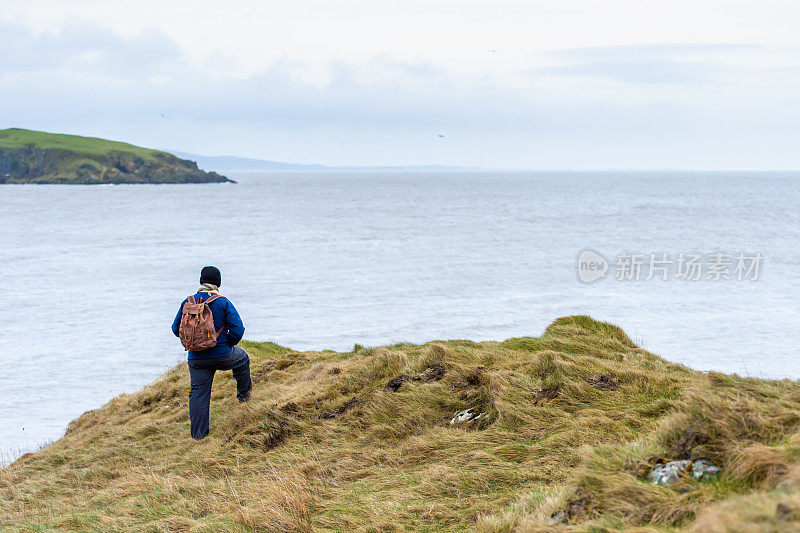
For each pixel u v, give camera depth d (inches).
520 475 231.0
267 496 232.1
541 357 353.4
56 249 3139.8
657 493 155.6
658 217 5032.0
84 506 288.7
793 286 1918.1
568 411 299.9
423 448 281.1
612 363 371.6
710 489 153.5
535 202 7544.3
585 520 157.0
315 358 523.8
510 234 3754.9
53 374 1114.1
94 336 1403.8
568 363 341.1
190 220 4995.1
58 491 328.8
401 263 2556.6
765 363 1111.0
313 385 406.6
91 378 1093.8
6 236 3814.0
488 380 332.5
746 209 5989.2
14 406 943.0
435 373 365.4
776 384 237.6
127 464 356.5
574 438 258.7
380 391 351.3
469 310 1630.2
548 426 281.9
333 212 5920.3
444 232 3912.4
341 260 2659.9
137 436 410.0
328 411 352.8
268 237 3661.4
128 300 1836.9
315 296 1855.3
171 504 258.7
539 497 197.9
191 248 3134.8
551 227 4202.8
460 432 294.4
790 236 3469.5
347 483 259.3
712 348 1218.0
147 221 4918.8
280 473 273.3
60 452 417.4
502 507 202.7
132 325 1519.4
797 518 112.1
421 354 398.3
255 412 357.4
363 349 512.1
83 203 7445.9
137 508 259.3
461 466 252.7
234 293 1911.9
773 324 1406.3
